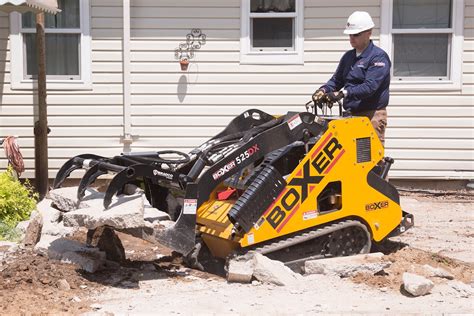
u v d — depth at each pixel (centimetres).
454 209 1393
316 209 912
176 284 870
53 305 769
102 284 859
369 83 1009
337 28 1530
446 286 861
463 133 1546
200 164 898
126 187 962
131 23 1524
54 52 1529
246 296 818
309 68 1538
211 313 756
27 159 1533
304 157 916
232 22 1530
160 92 1538
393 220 972
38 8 1305
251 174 921
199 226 931
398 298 819
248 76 1541
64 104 1533
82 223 827
